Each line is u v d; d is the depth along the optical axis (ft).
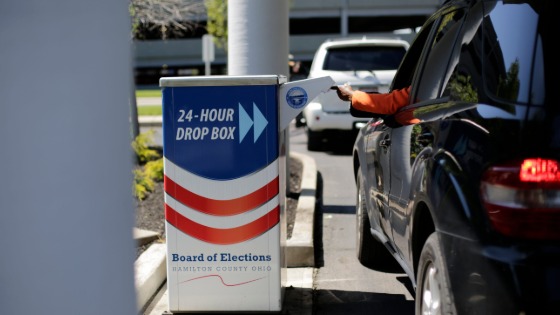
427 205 11.39
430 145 11.65
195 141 14.61
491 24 11.14
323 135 44.75
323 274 19.10
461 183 10.09
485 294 9.40
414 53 16.61
